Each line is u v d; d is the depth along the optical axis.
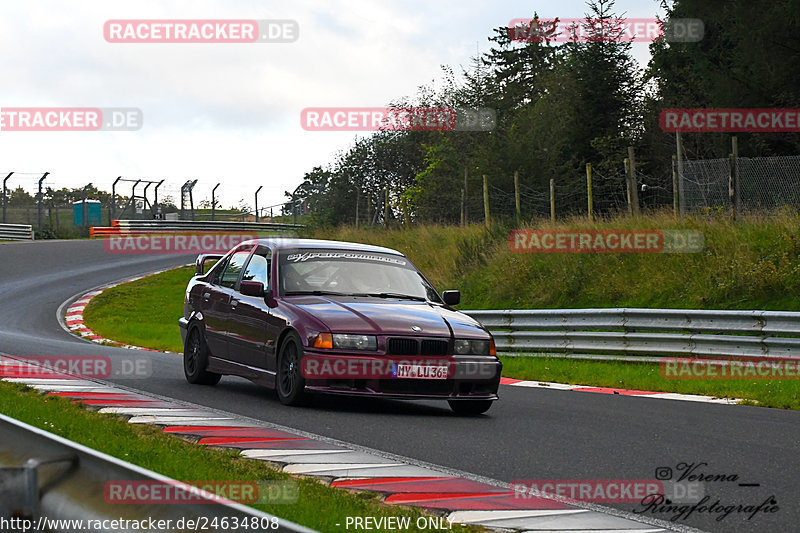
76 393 20.03
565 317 35.91
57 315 55.12
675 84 81.44
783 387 25.83
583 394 25.00
